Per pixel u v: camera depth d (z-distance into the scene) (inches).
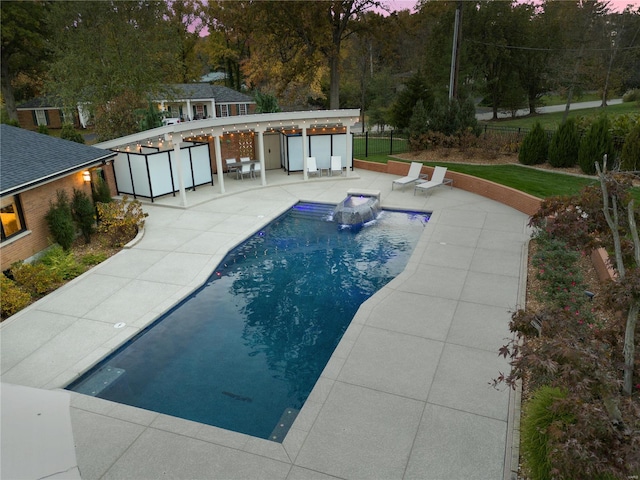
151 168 710.5
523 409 260.8
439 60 1684.3
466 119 972.6
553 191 652.7
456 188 772.6
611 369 165.0
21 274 425.1
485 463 225.8
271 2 1316.4
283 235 594.6
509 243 523.2
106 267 482.6
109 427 257.1
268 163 954.7
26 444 125.9
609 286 177.5
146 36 1226.6
